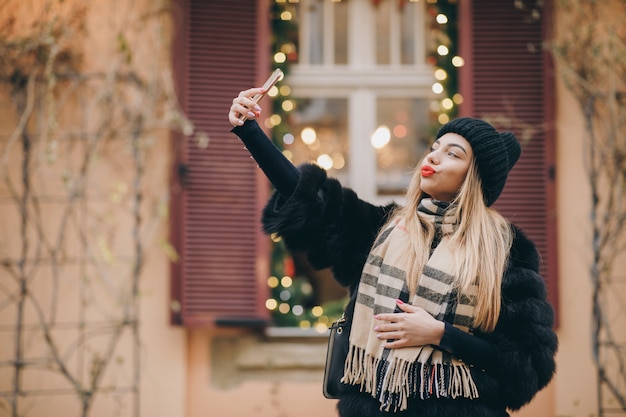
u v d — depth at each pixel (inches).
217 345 173.8
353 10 184.9
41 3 171.0
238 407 172.6
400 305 76.5
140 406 170.9
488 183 82.8
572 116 173.3
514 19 175.6
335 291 179.9
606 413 168.4
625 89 169.6
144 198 171.8
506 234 81.0
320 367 174.2
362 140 183.6
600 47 168.6
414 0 183.9
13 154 171.0
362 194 183.5
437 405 75.8
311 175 82.4
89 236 171.2
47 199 171.0
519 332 76.7
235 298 171.6
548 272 170.7
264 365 173.5
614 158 169.3
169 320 170.6
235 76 175.6
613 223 169.3
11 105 170.4
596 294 165.9
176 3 173.9
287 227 81.3
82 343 170.2
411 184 84.8
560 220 172.4
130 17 173.3
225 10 175.6
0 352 168.9
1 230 170.4
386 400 76.3
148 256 171.8
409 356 75.7
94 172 171.6
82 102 171.9
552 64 173.5
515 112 173.9
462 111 175.6
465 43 175.9
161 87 172.6
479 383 76.5
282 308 177.2
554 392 170.9
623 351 168.9
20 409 168.7
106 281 170.9
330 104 184.1
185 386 172.2
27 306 170.1
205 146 172.7
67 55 171.6
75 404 169.5
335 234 83.0
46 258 170.4
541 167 172.7
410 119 184.1
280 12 180.7
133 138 170.9
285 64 182.1
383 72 183.8
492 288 77.0
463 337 75.7
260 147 83.1
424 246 79.6
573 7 171.3
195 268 171.5
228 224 172.9
